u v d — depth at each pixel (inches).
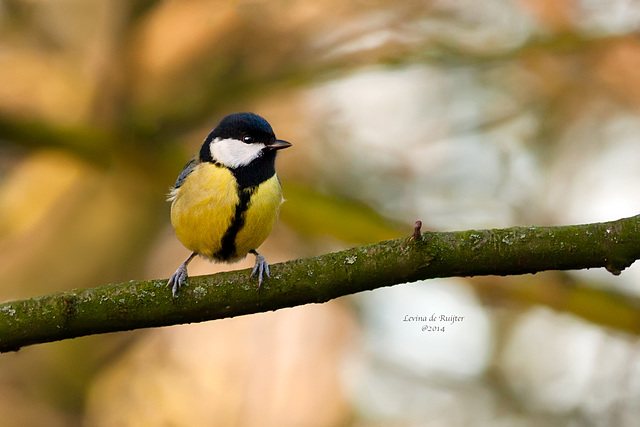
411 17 482.6
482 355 440.5
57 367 461.7
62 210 512.4
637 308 402.6
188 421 420.2
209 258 297.4
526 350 438.0
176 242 499.2
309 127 503.8
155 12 501.7
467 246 217.8
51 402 452.1
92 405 444.8
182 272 232.4
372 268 221.0
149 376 436.8
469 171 488.1
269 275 225.3
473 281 422.9
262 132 282.4
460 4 481.4
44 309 222.5
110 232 502.0
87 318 224.4
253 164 279.0
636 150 464.4
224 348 436.5
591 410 405.4
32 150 451.8
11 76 510.6
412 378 439.5
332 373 432.1
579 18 458.6
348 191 493.7
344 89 506.3
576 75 467.8
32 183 520.4
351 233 439.5
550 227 219.9
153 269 491.8
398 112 500.7
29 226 508.7
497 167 482.9
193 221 279.3
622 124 467.2
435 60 460.1
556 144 471.8
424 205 480.7
